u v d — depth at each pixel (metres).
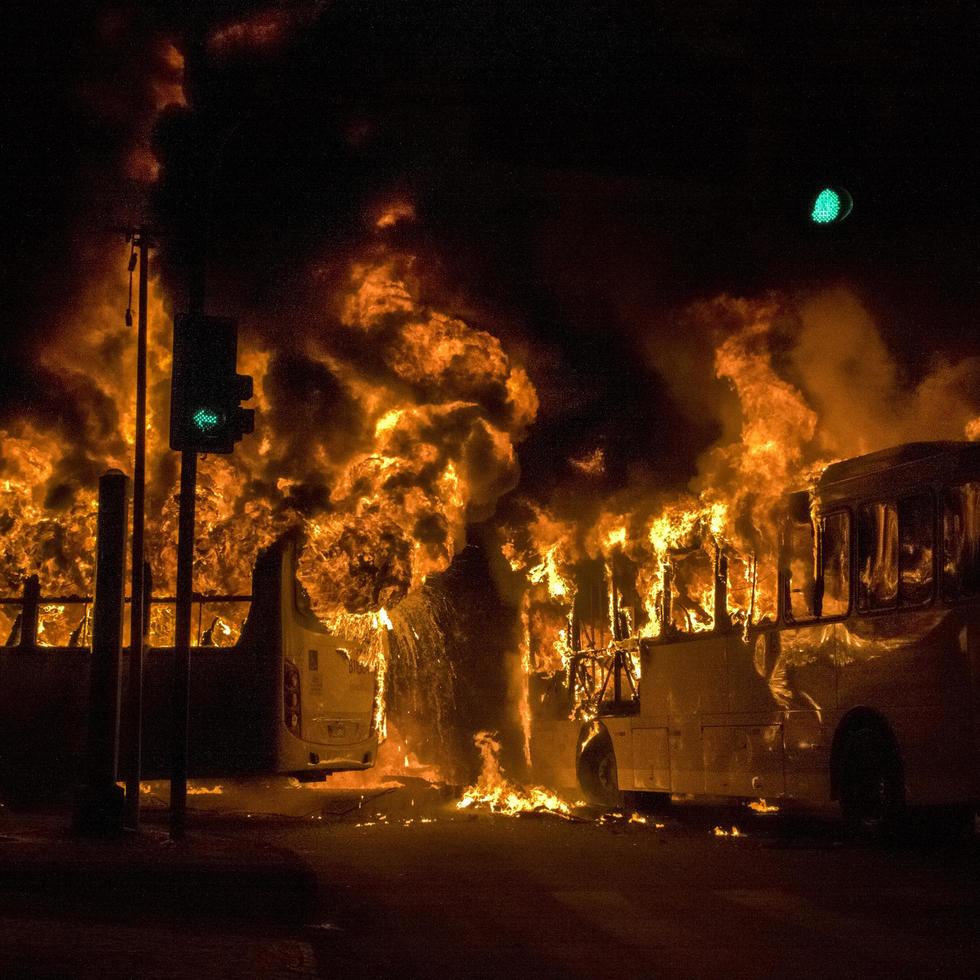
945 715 17.31
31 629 23.91
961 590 17.19
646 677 25.00
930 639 17.62
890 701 18.31
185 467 17.70
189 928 11.90
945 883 15.27
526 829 22.88
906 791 17.97
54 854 15.01
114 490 17.84
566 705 28.45
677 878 15.80
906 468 18.45
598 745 27.11
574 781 27.91
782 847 19.34
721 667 22.52
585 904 13.73
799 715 20.31
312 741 24.23
